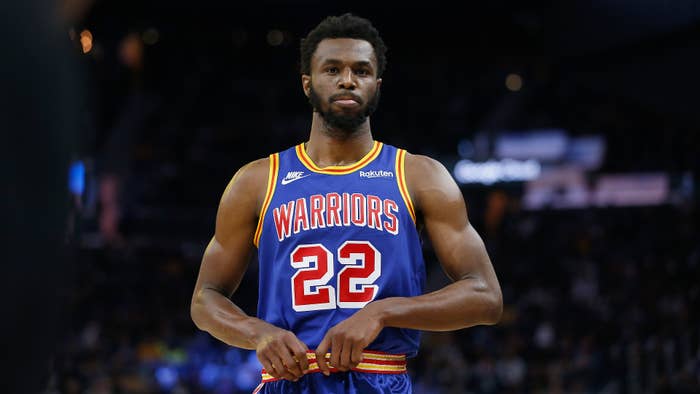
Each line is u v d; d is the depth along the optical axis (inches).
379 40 259.8
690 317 1398.9
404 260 251.3
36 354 78.9
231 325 247.6
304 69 264.2
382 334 246.5
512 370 1366.9
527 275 1841.8
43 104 80.4
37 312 78.9
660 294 1585.9
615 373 1272.1
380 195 256.2
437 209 259.3
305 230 251.1
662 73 1937.7
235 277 270.7
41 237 79.4
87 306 1658.5
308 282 247.4
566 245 1955.0
